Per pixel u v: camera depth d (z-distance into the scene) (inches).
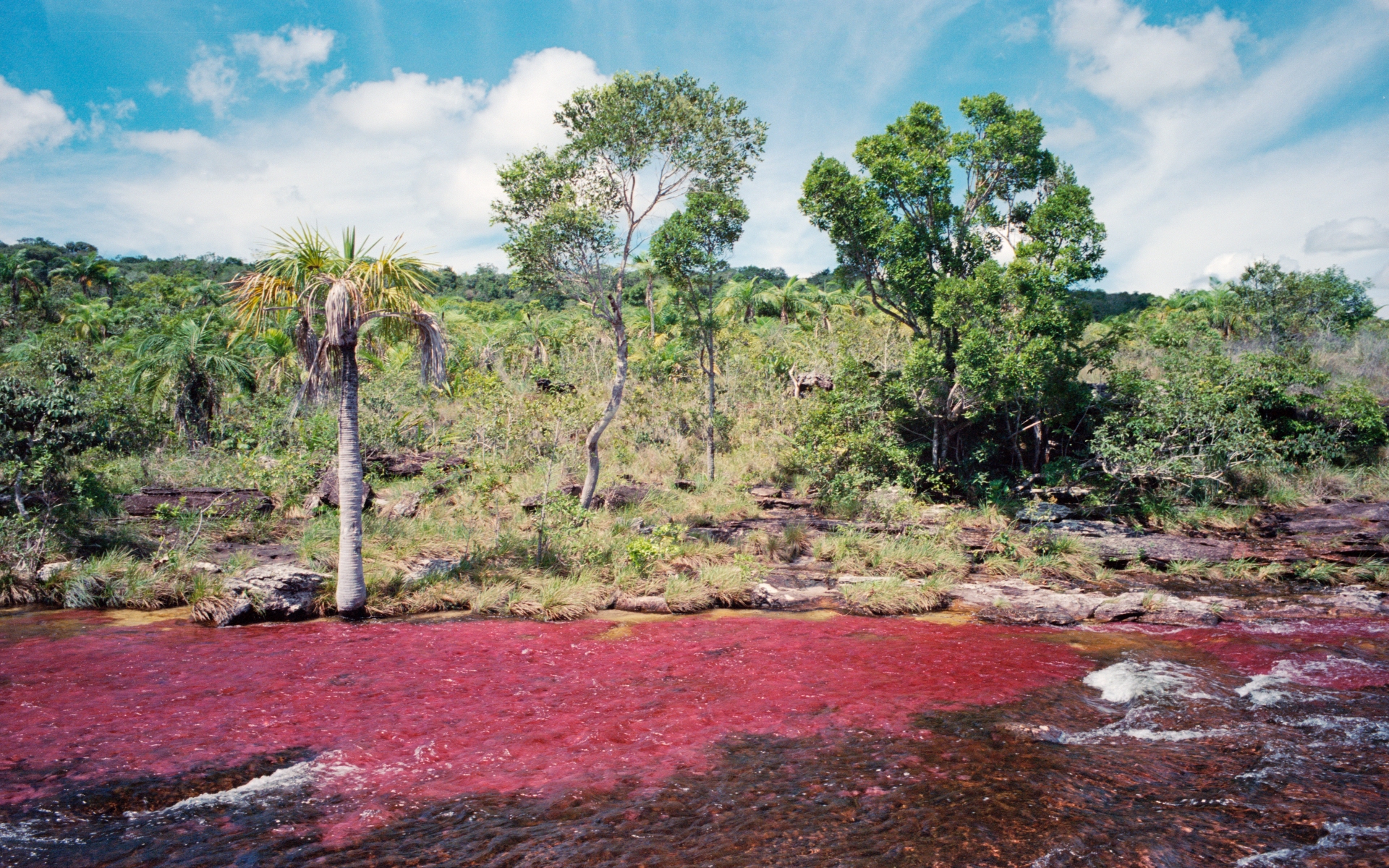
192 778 227.1
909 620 449.7
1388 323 1104.2
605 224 586.2
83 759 240.2
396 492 685.9
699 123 590.9
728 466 816.9
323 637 397.4
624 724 276.1
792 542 607.2
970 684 323.9
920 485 751.7
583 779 227.8
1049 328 655.8
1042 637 408.2
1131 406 737.6
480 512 631.2
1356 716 275.6
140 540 550.0
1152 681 318.7
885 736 261.6
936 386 748.0
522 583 489.4
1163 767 231.0
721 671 344.5
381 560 521.0
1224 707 287.1
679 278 707.4
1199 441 670.5
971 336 662.5
